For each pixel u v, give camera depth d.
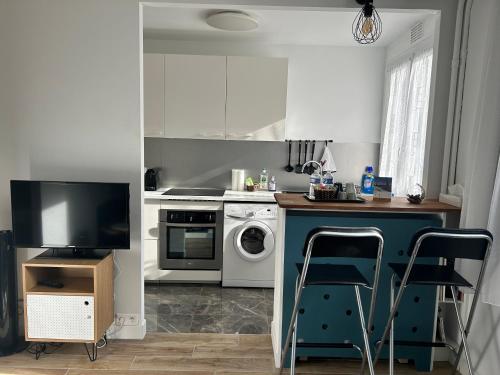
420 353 2.61
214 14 3.48
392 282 2.28
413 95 3.58
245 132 4.24
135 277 2.87
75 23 2.65
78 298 2.50
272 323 2.98
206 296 3.85
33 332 2.53
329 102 4.55
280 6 2.61
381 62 4.48
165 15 3.57
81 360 2.63
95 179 2.78
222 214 4.04
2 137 2.75
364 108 4.55
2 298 2.61
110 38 2.67
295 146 4.61
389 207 2.38
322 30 3.91
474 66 2.46
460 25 2.55
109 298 2.76
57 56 2.68
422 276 2.08
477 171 2.15
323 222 2.48
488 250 1.88
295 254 2.51
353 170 4.63
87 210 2.63
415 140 3.52
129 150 2.76
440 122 2.68
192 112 4.21
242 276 4.07
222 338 2.99
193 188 4.62
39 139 2.75
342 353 2.62
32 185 2.62
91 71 2.70
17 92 2.71
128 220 2.63
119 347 2.81
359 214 2.52
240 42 4.44
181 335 3.02
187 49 4.45
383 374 2.57
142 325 2.93
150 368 2.56
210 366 2.60
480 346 2.36
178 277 4.12
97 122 2.74
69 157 2.77
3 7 2.64
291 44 4.46
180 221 4.03
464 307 2.52
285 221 2.48
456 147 2.63
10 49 2.68
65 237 2.66
